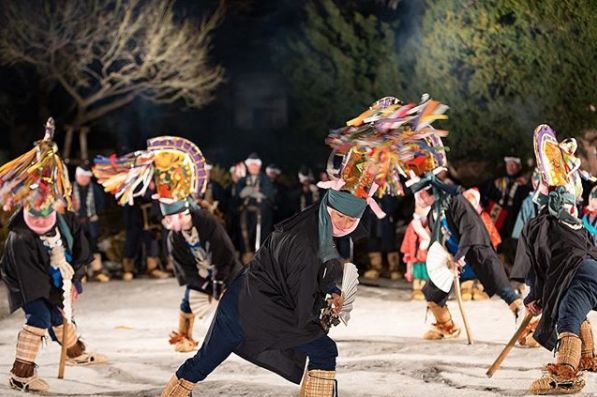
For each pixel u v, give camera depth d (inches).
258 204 693.9
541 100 649.0
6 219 730.8
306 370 246.1
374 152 236.2
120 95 1025.5
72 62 872.3
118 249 760.3
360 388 302.2
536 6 623.2
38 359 371.9
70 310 323.6
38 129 1004.6
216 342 242.8
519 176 622.2
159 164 360.2
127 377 337.4
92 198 665.6
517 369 328.2
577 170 310.2
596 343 372.8
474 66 681.0
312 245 232.8
